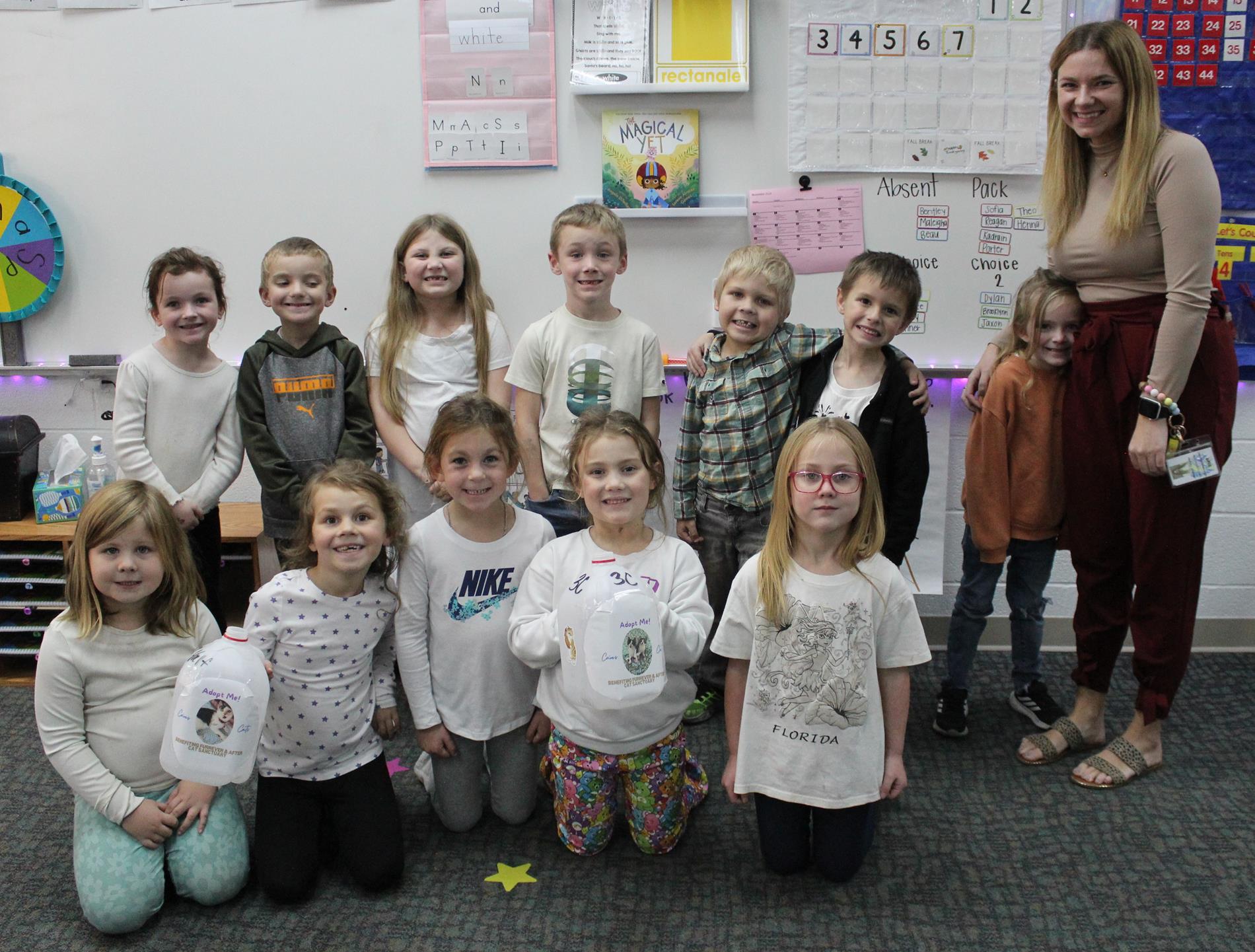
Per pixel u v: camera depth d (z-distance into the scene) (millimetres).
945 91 2230
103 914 1426
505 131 2268
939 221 2295
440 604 1661
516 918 1491
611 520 1558
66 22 2297
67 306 2426
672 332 2365
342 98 2287
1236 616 2502
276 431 2000
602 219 1973
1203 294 1634
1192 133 2244
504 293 2348
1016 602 2074
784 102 2234
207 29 2281
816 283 2320
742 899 1538
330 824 1672
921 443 1857
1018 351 1939
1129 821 1735
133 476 1998
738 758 1555
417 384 2062
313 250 1997
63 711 1483
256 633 1540
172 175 2352
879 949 1419
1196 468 1693
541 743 2000
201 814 1523
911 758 1970
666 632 1503
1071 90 1685
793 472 1495
